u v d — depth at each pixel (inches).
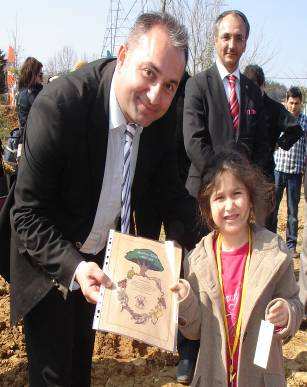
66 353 101.8
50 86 93.0
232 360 93.0
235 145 146.9
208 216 99.0
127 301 84.9
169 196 111.7
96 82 92.9
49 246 90.3
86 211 98.1
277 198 283.1
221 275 95.7
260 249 94.0
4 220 100.0
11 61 725.9
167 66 83.4
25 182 91.6
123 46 88.3
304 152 277.9
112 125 93.1
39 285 95.2
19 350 152.7
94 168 94.0
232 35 156.6
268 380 93.0
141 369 144.9
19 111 281.6
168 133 103.7
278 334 89.0
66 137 89.2
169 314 86.0
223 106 157.2
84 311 108.8
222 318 93.2
